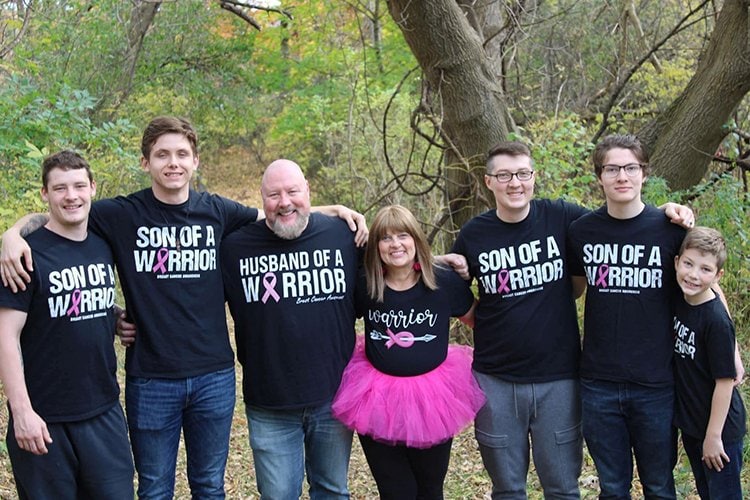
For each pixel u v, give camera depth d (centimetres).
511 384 361
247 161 1933
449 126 763
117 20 1294
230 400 352
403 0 688
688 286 322
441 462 360
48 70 1191
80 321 317
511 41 997
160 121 342
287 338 349
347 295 364
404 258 353
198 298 343
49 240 317
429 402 349
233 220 363
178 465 538
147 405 338
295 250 356
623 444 347
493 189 360
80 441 318
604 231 347
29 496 314
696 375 330
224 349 350
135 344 340
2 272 304
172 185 338
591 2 1266
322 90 1421
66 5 1282
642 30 1130
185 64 1445
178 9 1414
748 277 638
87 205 321
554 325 357
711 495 334
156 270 339
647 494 350
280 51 1493
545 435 362
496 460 368
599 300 346
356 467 541
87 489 324
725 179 671
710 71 713
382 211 357
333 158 1388
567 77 1181
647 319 337
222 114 1530
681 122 732
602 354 344
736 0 682
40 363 312
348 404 352
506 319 359
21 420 302
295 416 357
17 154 660
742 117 926
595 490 469
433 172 1127
